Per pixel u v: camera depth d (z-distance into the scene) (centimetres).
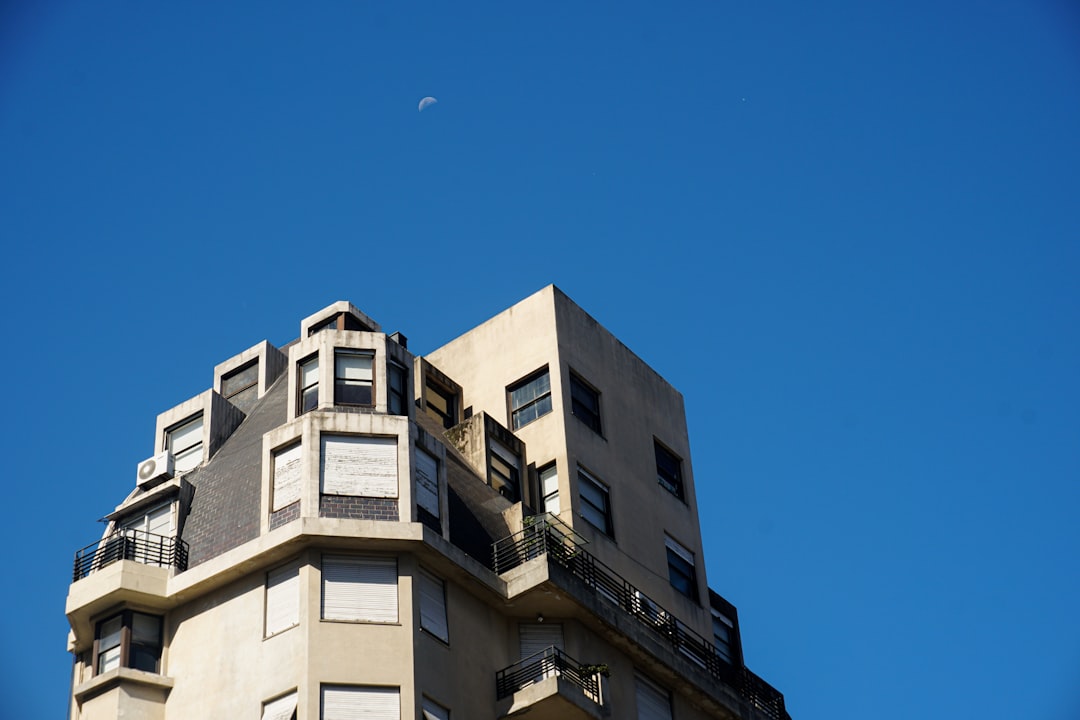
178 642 6141
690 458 7631
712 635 7181
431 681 5916
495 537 6512
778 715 7225
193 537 6362
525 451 7006
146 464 6762
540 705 6066
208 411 6875
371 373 6456
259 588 6062
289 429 6288
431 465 6350
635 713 6500
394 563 6056
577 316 7406
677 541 7281
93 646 6194
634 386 7506
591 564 6581
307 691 5756
